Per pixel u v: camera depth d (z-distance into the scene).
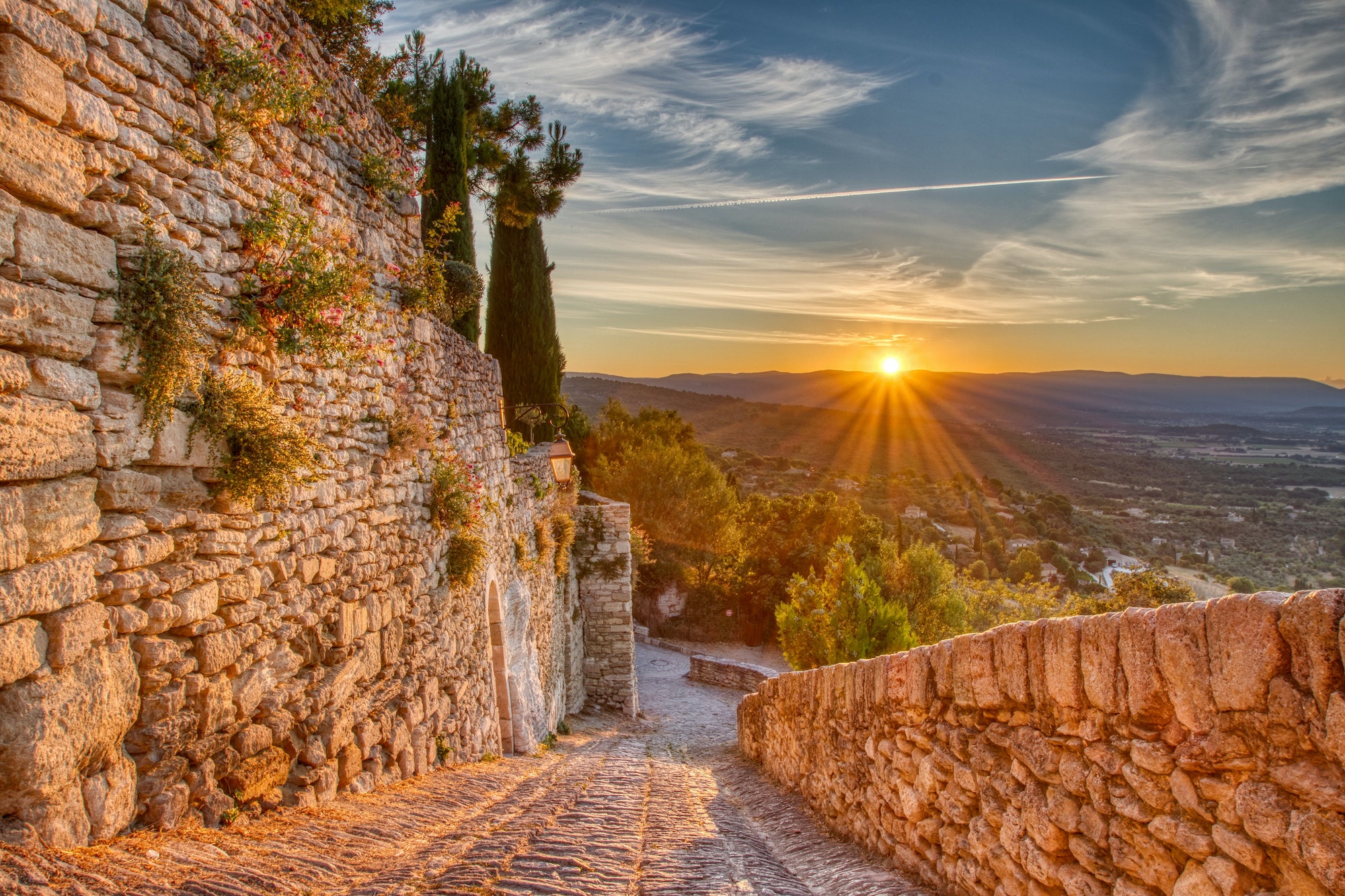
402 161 7.42
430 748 7.25
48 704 3.17
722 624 33.09
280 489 4.66
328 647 5.55
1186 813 2.57
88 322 3.55
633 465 32.66
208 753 4.18
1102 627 2.96
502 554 11.12
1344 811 2.02
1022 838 3.49
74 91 3.50
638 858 4.75
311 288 5.11
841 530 34.41
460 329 14.17
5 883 2.78
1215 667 2.44
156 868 3.35
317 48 5.87
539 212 17.42
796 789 7.80
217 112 4.56
